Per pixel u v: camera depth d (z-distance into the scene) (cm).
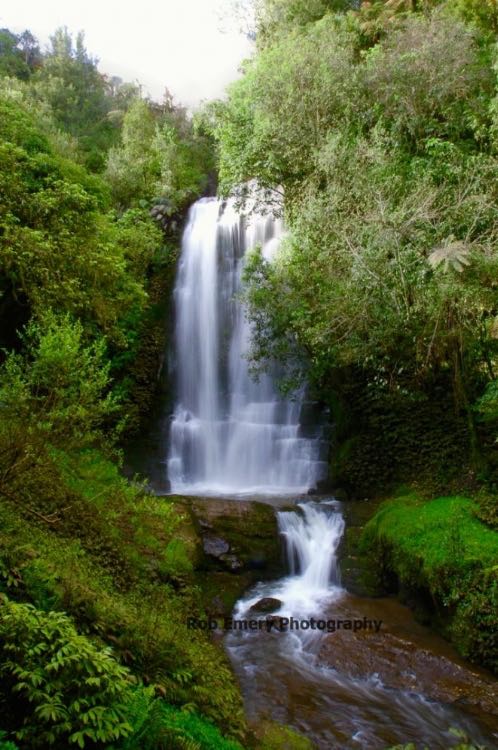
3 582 375
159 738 301
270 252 1394
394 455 937
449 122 973
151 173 1794
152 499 678
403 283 701
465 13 1195
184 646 468
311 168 1011
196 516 816
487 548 642
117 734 269
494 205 726
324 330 792
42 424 498
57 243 831
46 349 533
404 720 500
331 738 471
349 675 569
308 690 541
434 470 879
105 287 968
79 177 1065
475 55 1024
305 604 718
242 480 1240
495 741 473
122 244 1354
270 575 791
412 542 707
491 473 787
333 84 1035
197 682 440
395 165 860
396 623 668
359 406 1002
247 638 633
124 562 578
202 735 347
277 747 434
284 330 927
